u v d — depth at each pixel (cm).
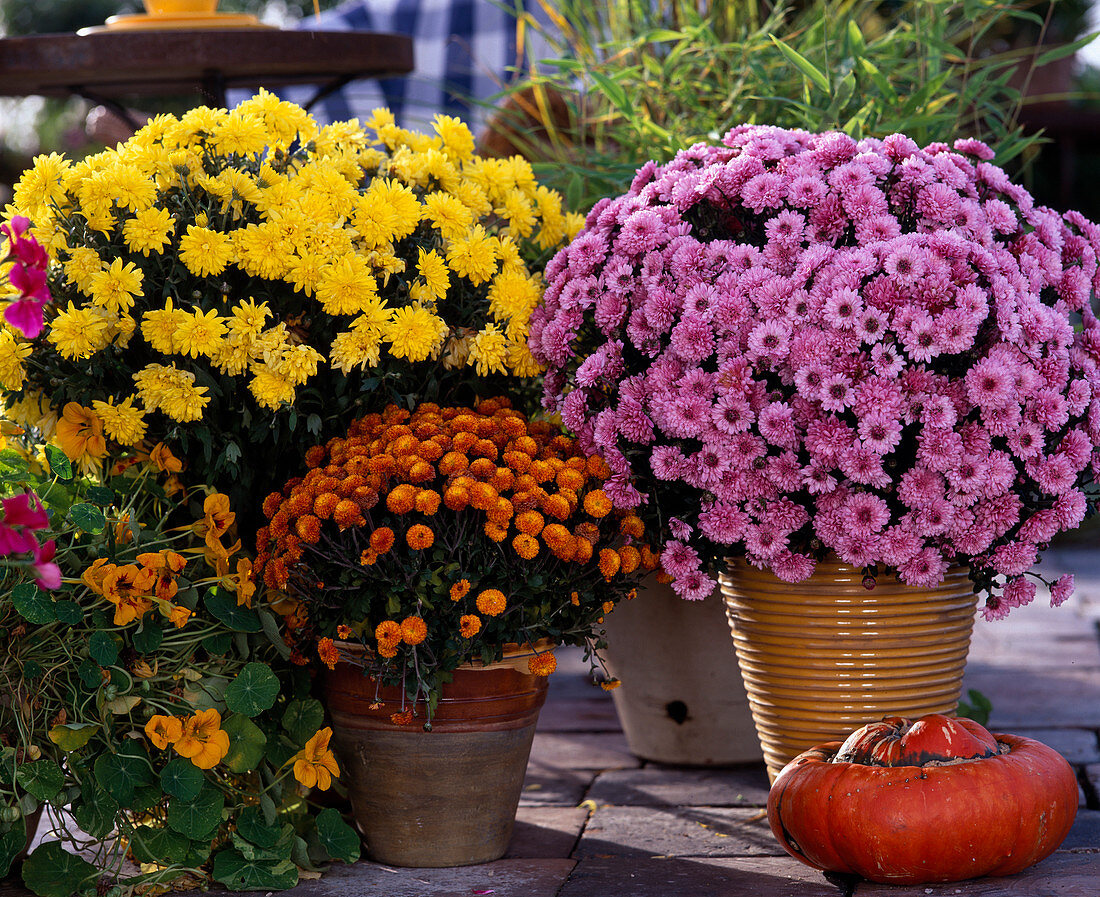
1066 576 206
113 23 277
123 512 208
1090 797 247
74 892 196
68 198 210
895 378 190
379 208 213
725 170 210
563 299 217
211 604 203
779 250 202
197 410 200
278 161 227
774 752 222
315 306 218
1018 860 188
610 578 202
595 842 227
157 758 201
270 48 262
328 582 200
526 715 214
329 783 204
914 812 183
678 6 338
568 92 328
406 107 423
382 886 202
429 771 207
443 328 215
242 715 203
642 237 211
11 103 1084
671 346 202
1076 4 862
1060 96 307
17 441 224
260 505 229
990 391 187
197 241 201
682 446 208
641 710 283
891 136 211
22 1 1098
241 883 199
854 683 211
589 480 210
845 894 194
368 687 206
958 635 216
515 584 198
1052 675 371
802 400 196
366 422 217
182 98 961
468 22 425
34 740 197
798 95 310
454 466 195
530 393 251
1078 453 198
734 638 227
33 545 171
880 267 195
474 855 214
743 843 224
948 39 316
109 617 202
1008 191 214
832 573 207
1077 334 214
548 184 316
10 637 197
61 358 209
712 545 211
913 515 193
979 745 195
